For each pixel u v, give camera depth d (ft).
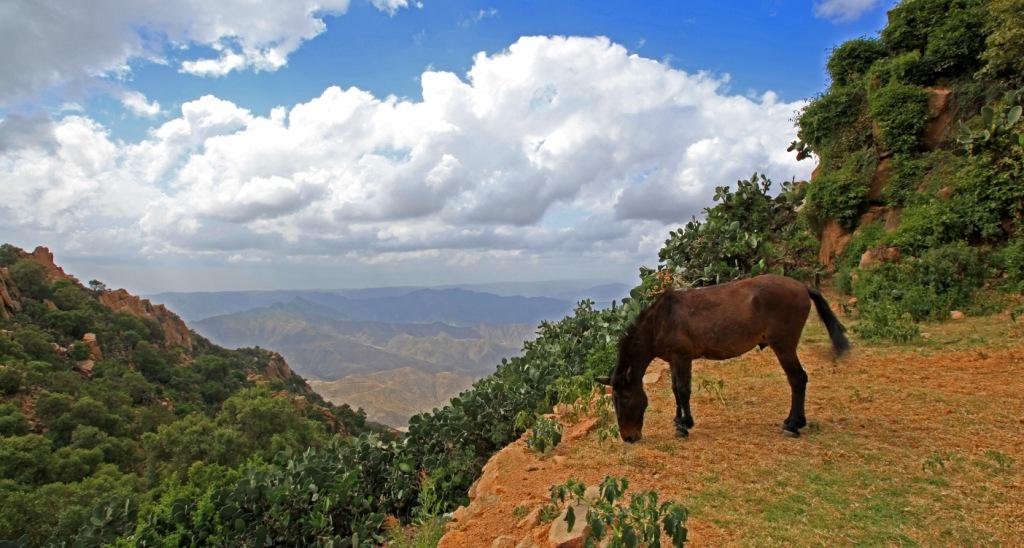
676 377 20.47
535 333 48.83
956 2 51.08
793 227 54.24
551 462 19.86
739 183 54.24
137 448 183.01
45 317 283.59
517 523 15.48
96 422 189.98
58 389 212.02
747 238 46.98
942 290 39.78
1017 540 12.57
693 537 13.32
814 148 62.13
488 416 28.55
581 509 14.05
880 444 18.58
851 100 57.62
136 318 345.72
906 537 12.89
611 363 30.58
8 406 184.24
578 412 25.23
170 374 296.51
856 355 31.19
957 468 16.42
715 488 15.97
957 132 47.47
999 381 24.52
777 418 22.09
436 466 28.12
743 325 19.44
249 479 24.23
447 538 16.28
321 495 24.71
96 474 151.74
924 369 27.40
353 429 324.19
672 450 19.30
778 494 15.37
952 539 12.73
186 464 148.87
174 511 24.49
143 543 23.50
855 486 15.66
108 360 270.87
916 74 51.70
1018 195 40.09
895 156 50.96
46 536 108.88
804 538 12.97
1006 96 41.47
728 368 30.68
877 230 50.34
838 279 49.06
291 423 189.57
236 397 202.69
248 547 22.58
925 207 46.19
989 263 40.29
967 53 49.08
